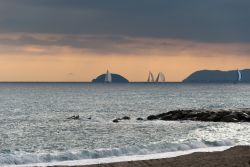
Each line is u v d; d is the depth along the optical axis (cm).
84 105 15000
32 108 13500
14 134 6644
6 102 16750
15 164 2947
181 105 14825
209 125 7444
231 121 8081
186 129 6906
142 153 3388
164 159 2942
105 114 11156
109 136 6212
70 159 3142
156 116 9181
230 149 3362
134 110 12600
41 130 7250
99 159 3111
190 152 3431
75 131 7006
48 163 2973
